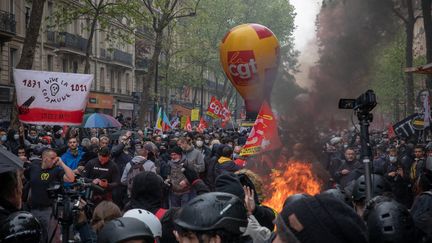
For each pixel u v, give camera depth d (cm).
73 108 1012
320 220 181
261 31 1156
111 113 4697
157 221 356
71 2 3666
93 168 943
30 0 2064
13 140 1320
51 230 679
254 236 327
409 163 1188
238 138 1777
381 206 250
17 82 1003
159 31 2875
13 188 394
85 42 4006
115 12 2450
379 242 244
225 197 220
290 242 185
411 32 3055
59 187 461
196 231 213
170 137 1762
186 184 986
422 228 320
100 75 4444
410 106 3050
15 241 279
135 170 1019
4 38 3025
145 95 2977
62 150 1107
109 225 264
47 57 3600
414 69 1505
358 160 1038
